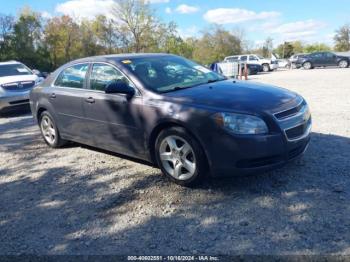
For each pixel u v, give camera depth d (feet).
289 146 13.60
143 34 208.44
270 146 13.11
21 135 26.68
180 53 228.43
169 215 12.77
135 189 15.10
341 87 45.21
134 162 18.33
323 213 12.01
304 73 85.97
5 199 15.26
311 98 36.04
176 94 15.06
